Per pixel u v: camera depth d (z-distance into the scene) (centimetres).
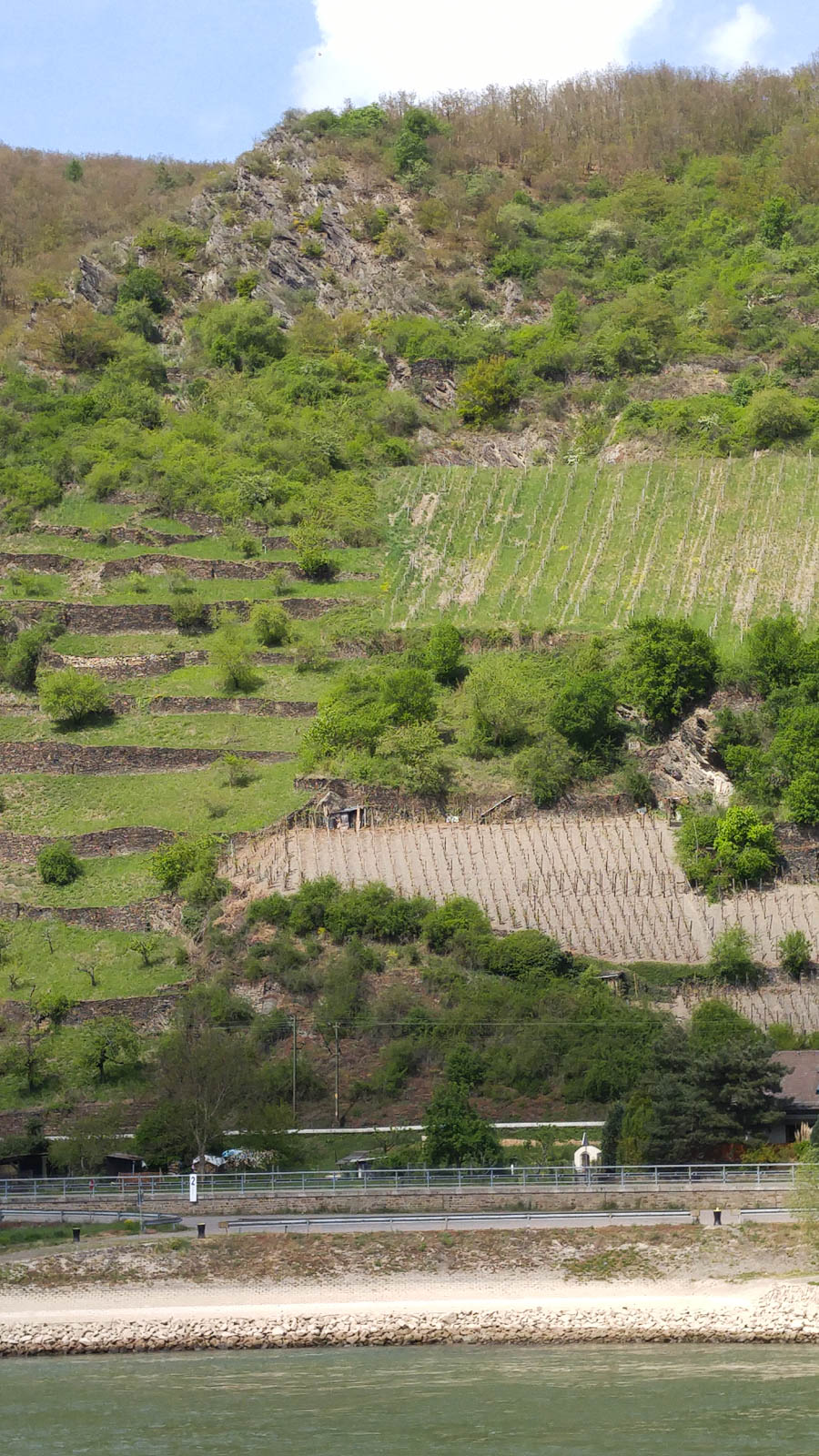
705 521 19725
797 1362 8062
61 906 14600
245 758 16350
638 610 18300
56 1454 7025
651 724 16300
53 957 14025
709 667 16275
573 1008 12681
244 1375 8075
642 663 16375
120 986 13550
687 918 14062
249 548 19988
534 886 14412
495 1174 10438
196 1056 11644
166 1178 10756
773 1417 7250
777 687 16062
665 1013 12812
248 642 18325
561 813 15350
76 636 18450
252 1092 11650
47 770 16475
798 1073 11488
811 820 14675
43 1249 9606
